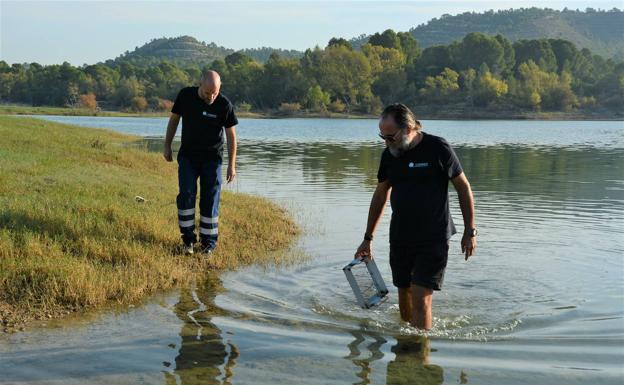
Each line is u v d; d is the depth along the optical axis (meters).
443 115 121.62
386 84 130.25
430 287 5.79
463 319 6.22
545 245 9.43
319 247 9.26
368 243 6.34
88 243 7.66
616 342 5.64
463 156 28.02
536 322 6.16
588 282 7.51
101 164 15.46
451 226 5.86
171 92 149.75
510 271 7.93
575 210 12.82
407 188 5.74
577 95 138.38
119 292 6.64
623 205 13.50
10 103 158.88
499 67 145.88
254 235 9.61
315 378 4.79
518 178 18.83
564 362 5.18
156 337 5.54
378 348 5.43
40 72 162.75
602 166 23.08
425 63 144.88
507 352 5.39
